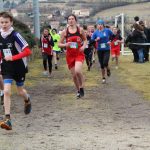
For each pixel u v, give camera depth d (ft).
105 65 57.93
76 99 45.14
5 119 29.04
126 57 113.39
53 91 51.70
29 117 35.76
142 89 52.08
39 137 28.63
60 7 233.35
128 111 38.24
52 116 36.17
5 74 29.99
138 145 26.30
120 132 29.96
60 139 27.99
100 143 26.84
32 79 64.85
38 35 135.13
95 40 57.82
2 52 29.99
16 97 46.50
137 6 241.96
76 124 32.91
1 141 27.58
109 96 46.98
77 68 43.50
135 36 93.25
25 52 29.66
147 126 32.01
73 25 43.75
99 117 35.60
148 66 84.69
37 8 135.95
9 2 125.90
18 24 111.14
